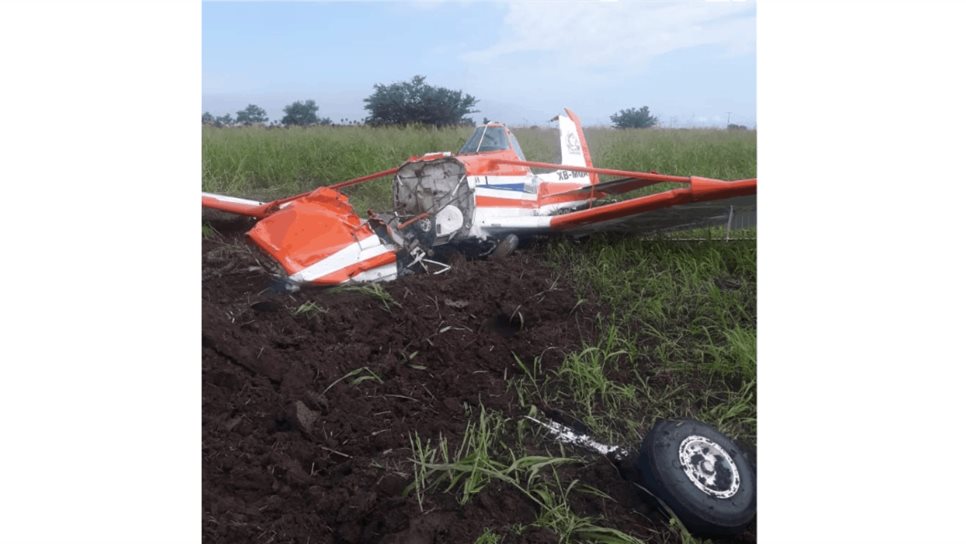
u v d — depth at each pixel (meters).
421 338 4.11
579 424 3.62
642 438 3.51
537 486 2.98
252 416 3.33
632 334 4.59
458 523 2.70
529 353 4.16
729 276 5.65
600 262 5.51
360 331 4.09
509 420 3.55
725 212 5.43
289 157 9.52
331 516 2.77
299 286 4.41
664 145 11.89
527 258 5.70
